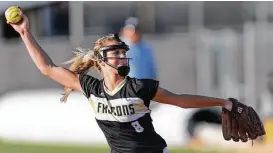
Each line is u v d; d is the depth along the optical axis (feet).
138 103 46.88
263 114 128.26
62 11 142.20
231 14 143.84
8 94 140.46
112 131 48.24
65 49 139.23
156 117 118.11
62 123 123.34
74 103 123.24
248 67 138.41
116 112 47.29
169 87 142.10
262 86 137.18
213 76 140.36
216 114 116.47
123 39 100.53
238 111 49.98
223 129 50.62
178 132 117.60
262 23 139.95
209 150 109.60
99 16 141.49
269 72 137.49
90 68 50.72
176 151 107.65
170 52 142.31
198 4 142.10
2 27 144.36
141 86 46.62
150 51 101.19
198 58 141.28
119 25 141.69
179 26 149.59
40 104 125.08
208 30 142.10
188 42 142.10
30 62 143.23
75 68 49.83
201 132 116.78
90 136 121.70
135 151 48.11
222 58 140.05
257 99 136.46
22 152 104.63
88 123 122.01
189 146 115.24
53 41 140.87
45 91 131.95
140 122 47.44
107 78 47.60
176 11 147.43
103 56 47.62
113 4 141.79
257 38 138.82
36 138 124.16
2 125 126.11
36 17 140.97
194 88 141.28
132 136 47.85
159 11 147.02
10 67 143.74
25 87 143.13
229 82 139.13
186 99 47.98
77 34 134.31
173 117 117.80
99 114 48.26
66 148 109.81
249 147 112.37
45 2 139.33
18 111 125.90
